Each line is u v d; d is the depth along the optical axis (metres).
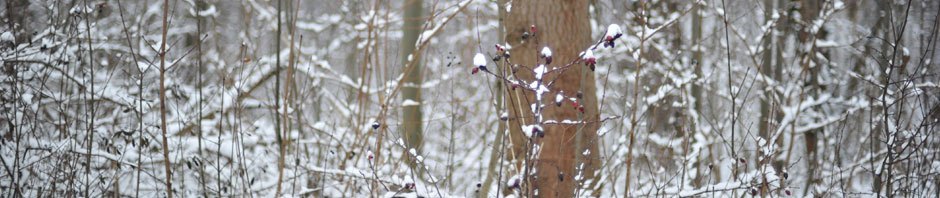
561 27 5.85
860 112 8.25
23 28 6.98
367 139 6.38
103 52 8.23
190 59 8.90
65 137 5.84
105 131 6.14
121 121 6.65
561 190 5.44
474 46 10.91
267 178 6.30
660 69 8.86
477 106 9.24
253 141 6.33
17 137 5.43
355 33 11.72
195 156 5.64
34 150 5.89
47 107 6.78
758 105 9.98
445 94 9.70
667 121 8.07
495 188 5.92
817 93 8.41
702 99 9.65
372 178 5.24
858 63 8.77
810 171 6.96
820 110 8.36
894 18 9.26
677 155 7.52
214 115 7.09
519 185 3.99
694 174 6.75
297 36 12.16
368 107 7.86
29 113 6.09
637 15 6.30
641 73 8.41
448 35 12.92
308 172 5.96
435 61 11.05
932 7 9.21
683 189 5.60
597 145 5.97
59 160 5.72
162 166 6.35
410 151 4.68
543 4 5.89
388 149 6.53
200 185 6.09
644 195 5.59
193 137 6.45
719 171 7.02
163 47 5.18
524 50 5.88
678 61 8.74
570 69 5.77
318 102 8.60
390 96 6.78
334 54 13.42
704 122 9.35
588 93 5.89
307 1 15.59
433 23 8.12
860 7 9.86
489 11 11.52
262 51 11.77
